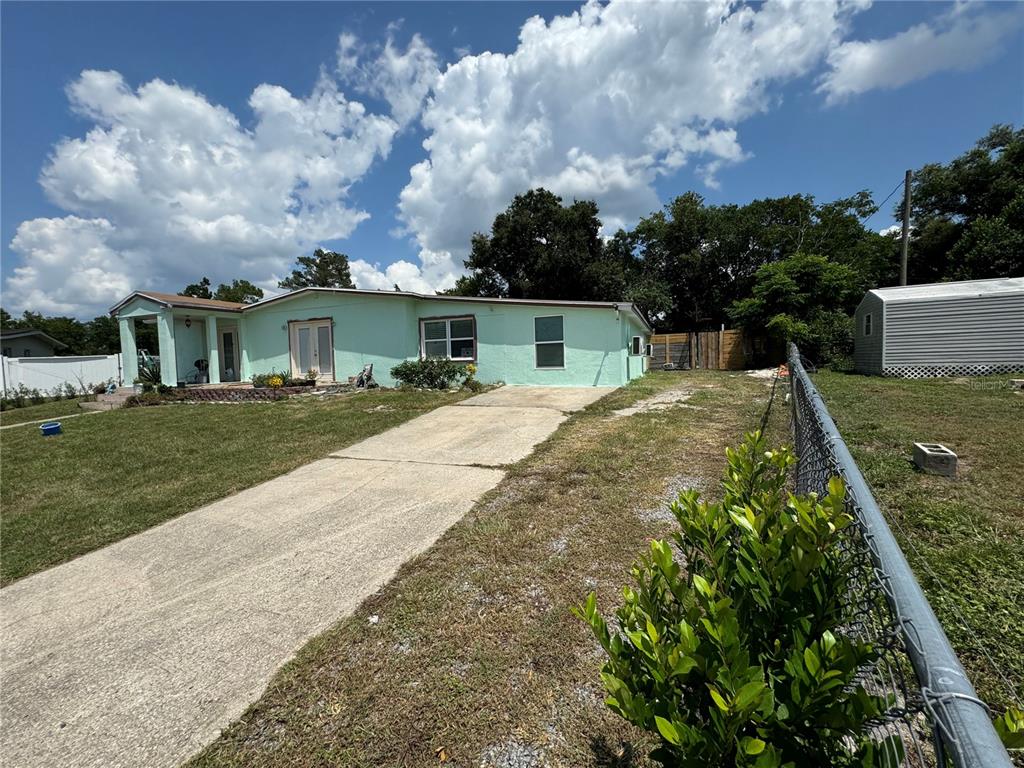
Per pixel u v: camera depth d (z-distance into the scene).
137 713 2.07
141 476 5.82
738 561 1.25
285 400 11.59
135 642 2.58
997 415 6.41
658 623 1.12
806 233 24.09
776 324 16.62
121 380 18.06
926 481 3.94
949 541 2.93
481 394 10.82
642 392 10.42
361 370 13.30
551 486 4.49
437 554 3.31
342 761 1.75
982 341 11.43
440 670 2.18
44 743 1.94
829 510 1.15
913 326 12.04
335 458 6.21
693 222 24.92
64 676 2.35
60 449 7.54
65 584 3.31
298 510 4.41
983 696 1.81
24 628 2.80
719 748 0.89
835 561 1.16
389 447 6.61
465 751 1.75
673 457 5.11
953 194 22.09
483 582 2.88
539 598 2.68
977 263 18.95
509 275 28.27
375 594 2.87
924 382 10.53
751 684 0.86
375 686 2.11
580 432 6.66
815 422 2.56
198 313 14.30
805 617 1.09
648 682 1.07
